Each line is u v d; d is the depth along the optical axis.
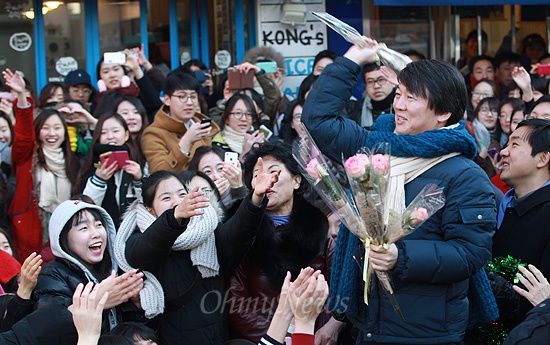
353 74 3.76
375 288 3.53
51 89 7.11
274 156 4.35
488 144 6.64
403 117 3.55
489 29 8.75
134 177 5.54
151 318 4.00
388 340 3.49
